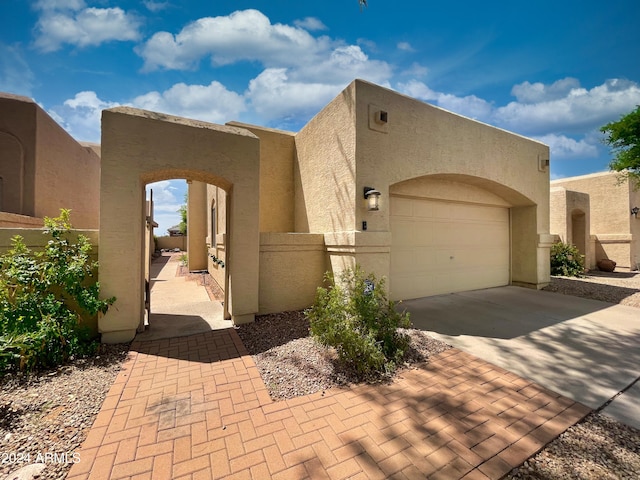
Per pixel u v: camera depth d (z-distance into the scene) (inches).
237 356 159.3
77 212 489.4
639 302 296.7
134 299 180.2
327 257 254.8
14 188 357.7
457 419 106.3
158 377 135.5
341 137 243.3
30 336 133.1
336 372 140.0
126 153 176.7
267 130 328.8
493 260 374.6
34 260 156.7
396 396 121.6
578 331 207.8
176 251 1184.8
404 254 295.3
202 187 580.1
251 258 214.8
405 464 84.7
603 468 83.9
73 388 123.7
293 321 218.2
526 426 102.4
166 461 85.0
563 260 484.4
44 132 390.6
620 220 581.0
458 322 226.8
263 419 105.4
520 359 159.9
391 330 162.9
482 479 79.4
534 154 360.2
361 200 228.5
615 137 392.5
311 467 83.7
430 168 268.5
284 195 335.0
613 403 118.2
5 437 92.8
